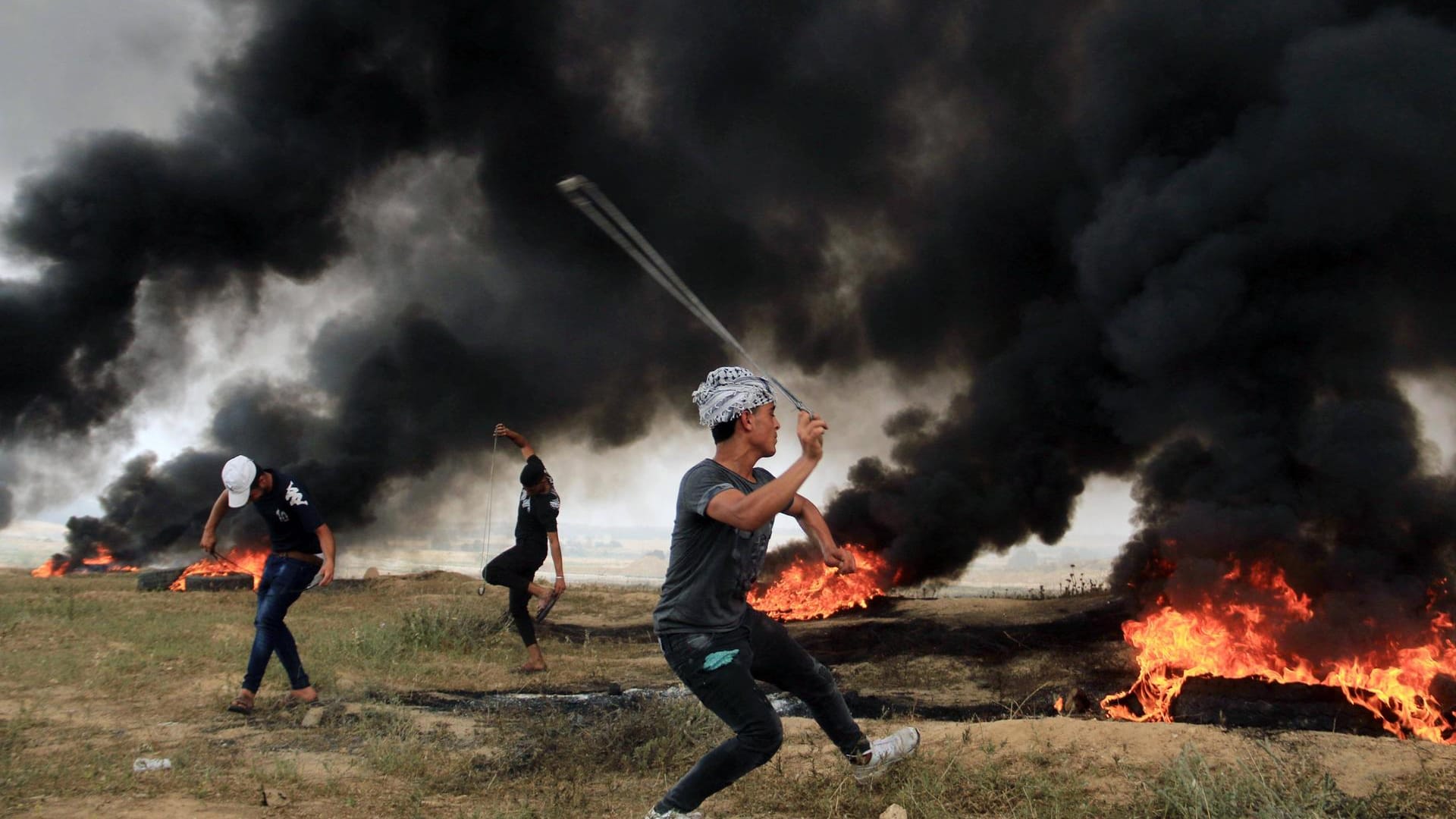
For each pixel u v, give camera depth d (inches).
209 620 406.6
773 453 135.3
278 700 251.1
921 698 308.3
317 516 245.3
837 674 351.3
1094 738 179.2
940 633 425.7
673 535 132.0
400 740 204.2
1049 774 166.2
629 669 336.8
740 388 132.6
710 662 130.4
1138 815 147.7
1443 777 157.3
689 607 130.3
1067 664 354.0
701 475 129.3
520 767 189.2
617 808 162.2
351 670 306.0
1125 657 361.7
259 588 246.1
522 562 325.4
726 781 131.6
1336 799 147.7
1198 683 309.3
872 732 197.0
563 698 271.6
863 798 160.9
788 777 173.9
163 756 190.1
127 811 150.6
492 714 239.1
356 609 486.0
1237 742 173.3
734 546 128.9
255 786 170.2
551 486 332.8
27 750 190.7
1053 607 520.4
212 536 242.7
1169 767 161.6
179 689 261.4
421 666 325.7
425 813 157.6
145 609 446.9
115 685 263.3
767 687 298.4
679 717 211.0
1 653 303.0
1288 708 281.6
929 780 163.6
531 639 327.3
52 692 252.8
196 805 156.6
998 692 317.1
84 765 178.5
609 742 199.0
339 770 183.3
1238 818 144.8
